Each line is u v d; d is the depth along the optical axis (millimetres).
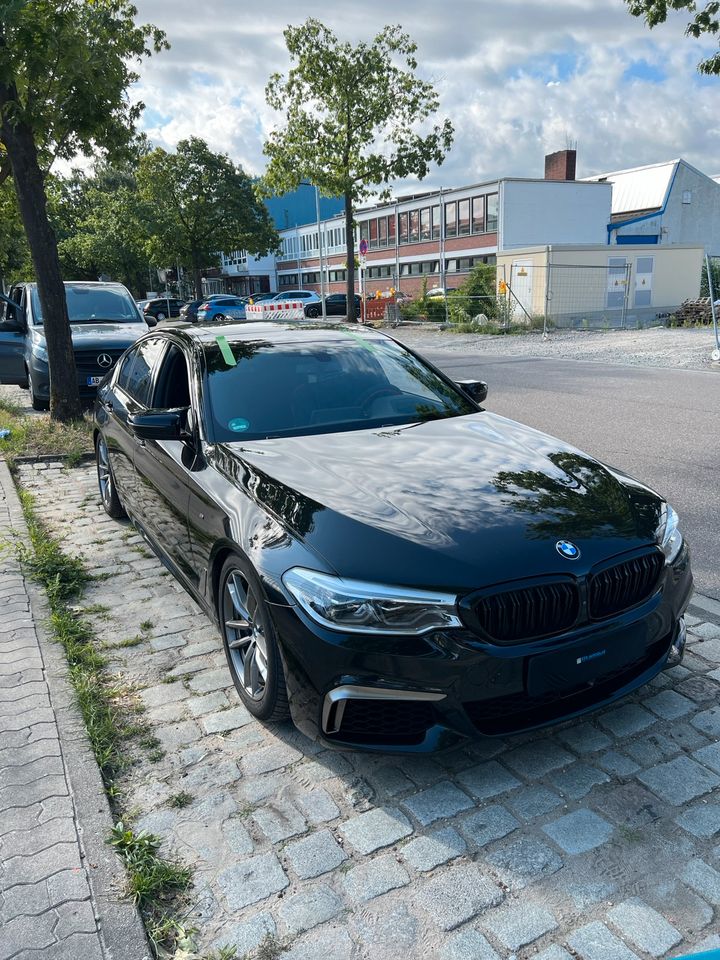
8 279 26969
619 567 2764
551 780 2805
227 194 49031
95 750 2980
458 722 2586
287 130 26828
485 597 2549
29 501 6398
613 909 2225
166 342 4812
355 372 4305
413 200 48375
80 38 8156
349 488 3084
